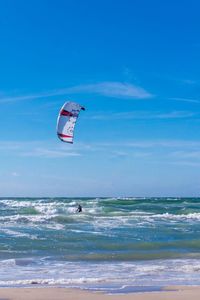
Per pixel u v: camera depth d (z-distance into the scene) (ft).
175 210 135.74
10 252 51.24
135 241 61.93
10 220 88.43
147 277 36.83
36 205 146.72
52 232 70.33
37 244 57.26
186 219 102.94
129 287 32.24
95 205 153.07
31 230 72.79
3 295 28.84
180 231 75.41
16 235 65.72
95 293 29.84
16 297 28.32
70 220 92.73
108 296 28.76
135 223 89.10
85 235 67.05
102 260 46.80
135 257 48.78
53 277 37.09
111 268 41.75
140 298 28.22
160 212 124.98
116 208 135.13
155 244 58.13
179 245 57.88
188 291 30.60
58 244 57.62
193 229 78.74
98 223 87.51
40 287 31.78
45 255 49.73
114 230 75.31
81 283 33.71
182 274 38.37
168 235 69.62
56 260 46.50
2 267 42.09
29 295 28.91
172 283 34.06
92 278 35.60
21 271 39.99
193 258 48.34
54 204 150.41
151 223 89.81
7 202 167.02
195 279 35.94
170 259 47.70
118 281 34.68
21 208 125.29
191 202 201.67
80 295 29.09
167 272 39.42
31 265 43.32
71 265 43.47
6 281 34.22
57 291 30.30
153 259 47.70
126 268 41.73
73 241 60.59
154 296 28.76
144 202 191.72
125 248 55.67
